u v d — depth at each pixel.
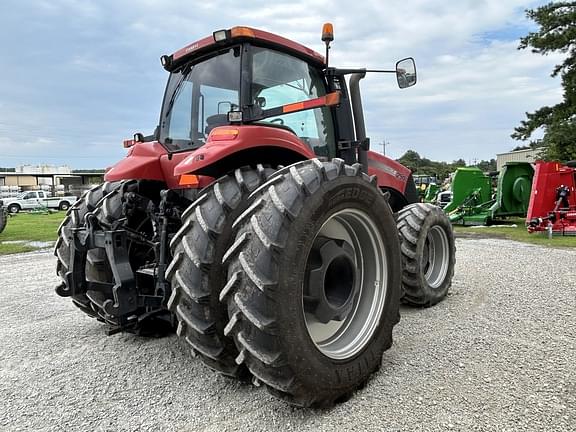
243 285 1.96
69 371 2.64
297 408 2.14
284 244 1.99
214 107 2.93
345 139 3.48
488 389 2.26
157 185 3.16
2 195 37.06
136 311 2.67
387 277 2.53
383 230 2.51
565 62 16.98
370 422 1.99
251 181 2.33
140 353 2.90
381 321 2.47
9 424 2.07
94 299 2.96
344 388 2.18
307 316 2.34
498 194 11.05
